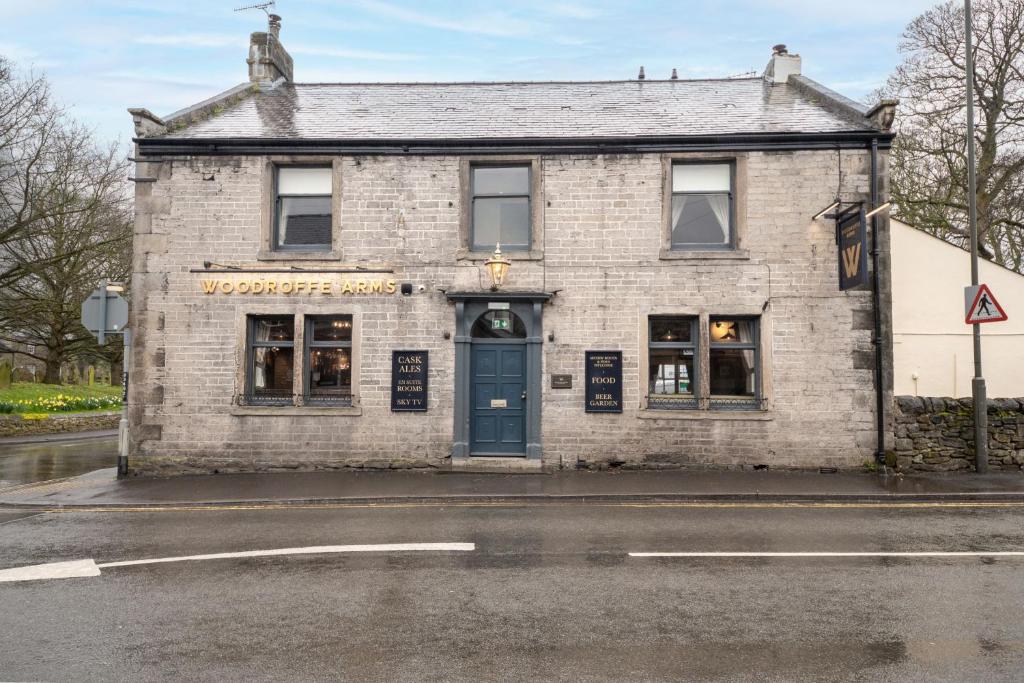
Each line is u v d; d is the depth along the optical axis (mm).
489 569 6418
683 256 12086
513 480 11016
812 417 11781
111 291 11469
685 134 12141
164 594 5758
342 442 12102
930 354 13328
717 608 5352
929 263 13445
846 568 6395
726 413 11875
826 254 11953
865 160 12000
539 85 16469
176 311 12234
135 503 9617
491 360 12320
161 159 12375
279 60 16688
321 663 4363
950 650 4539
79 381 41375
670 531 7918
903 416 11703
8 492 10617
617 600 5543
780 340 11898
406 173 12391
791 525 8219
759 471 11734
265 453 12094
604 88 16031
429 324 12227
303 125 13148
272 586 5945
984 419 11547
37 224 23000
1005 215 20391
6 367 25812
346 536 7727
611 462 11953
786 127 12297
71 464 14422
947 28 20016
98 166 25250
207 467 12070
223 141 12227
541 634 4836
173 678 4164
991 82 19422
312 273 12281
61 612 5340
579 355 12117
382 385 12164
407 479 11164
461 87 16422
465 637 4785
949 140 20297
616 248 12195
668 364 12250
